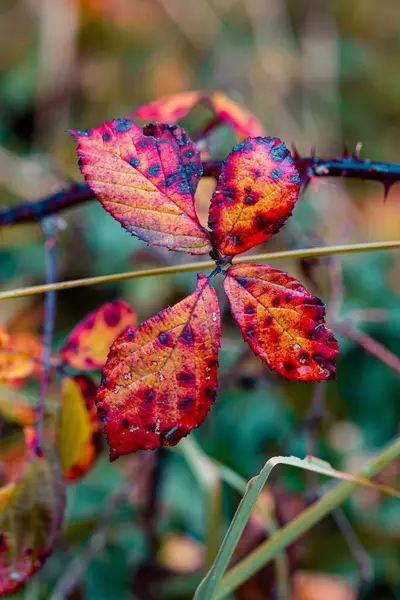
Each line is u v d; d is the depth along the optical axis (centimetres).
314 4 146
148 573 56
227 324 69
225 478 48
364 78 142
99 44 132
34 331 85
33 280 87
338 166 41
